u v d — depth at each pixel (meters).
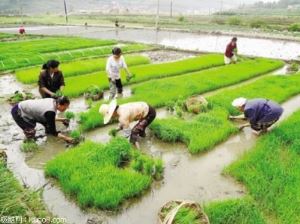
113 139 8.07
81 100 12.33
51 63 9.68
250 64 19.05
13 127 9.67
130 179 6.64
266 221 5.55
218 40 37.38
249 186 6.60
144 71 16.80
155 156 8.05
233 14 121.06
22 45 26.39
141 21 71.50
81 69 17.11
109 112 7.76
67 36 35.12
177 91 12.84
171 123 9.49
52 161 7.38
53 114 7.96
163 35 43.19
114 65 11.87
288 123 9.59
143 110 8.31
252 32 46.22
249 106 8.74
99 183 6.45
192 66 18.27
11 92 13.33
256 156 7.66
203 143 8.39
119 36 40.91
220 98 11.77
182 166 7.63
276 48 30.20
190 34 45.16
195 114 10.75
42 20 75.69
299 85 14.06
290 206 5.81
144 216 5.93
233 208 5.70
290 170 7.10
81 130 9.27
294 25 48.47
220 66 19.27
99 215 5.91
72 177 6.65
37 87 14.16
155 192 6.61
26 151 8.19
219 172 7.38
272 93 12.71
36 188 6.62
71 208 6.09
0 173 5.69
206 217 5.23
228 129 9.25
